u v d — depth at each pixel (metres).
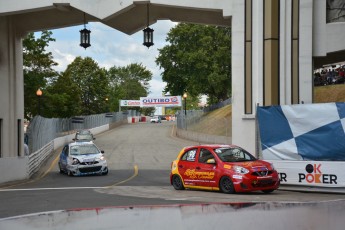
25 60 53.66
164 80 74.50
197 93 72.56
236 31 20.25
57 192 17.39
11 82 24.38
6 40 23.97
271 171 15.53
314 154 15.62
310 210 7.57
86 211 6.84
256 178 15.12
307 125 15.78
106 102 101.00
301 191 15.89
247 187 15.10
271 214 7.33
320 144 15.52
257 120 16.77
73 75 96.69
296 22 19.84
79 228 6.79
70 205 13.23
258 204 7.28
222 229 7.12
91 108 96.38
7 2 21.47
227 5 20.42
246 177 15.12
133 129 80.00
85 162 24.92
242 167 15.32
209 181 16.23
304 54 19.73
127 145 49.03
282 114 16.27
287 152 16.16
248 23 20.11
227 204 7.18
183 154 17.59
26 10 21.50
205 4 20.61
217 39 69.19
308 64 19.72
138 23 23.95
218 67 67.75
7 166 21.67
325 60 22.25
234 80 20.23
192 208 7.13
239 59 20.19
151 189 17.92
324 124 15.48
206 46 68.69
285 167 16.17
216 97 76.81
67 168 25.31
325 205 7.68
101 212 6.91
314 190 15.63
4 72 23.94
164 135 64.31
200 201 13.36
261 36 19.86
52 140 43.50
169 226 7.10
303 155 15.84
